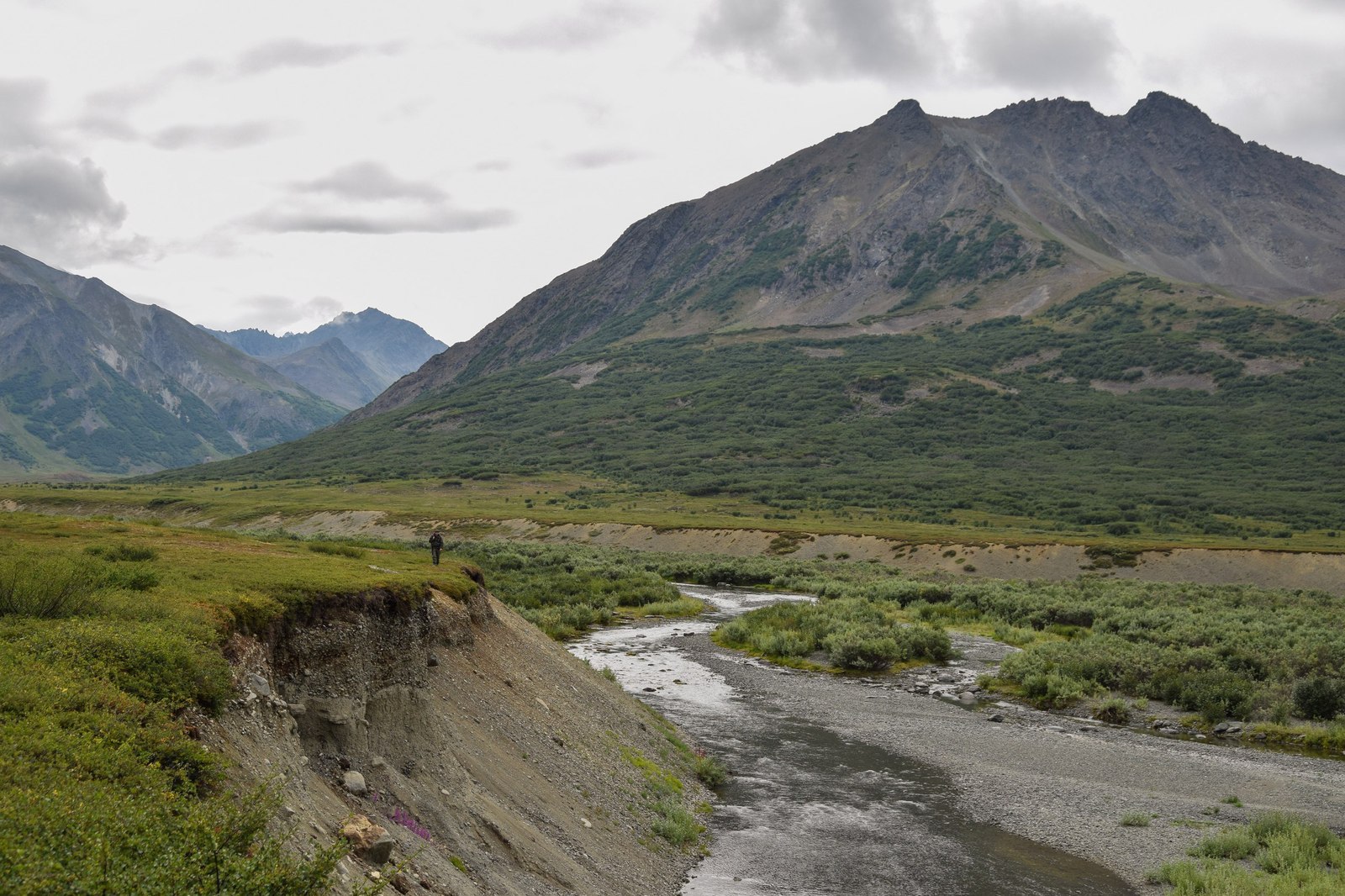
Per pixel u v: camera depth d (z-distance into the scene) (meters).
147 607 14.60
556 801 19.39
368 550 35.28
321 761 14.55
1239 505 165.12
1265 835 21.09
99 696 10.73
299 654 16.12
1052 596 69.62
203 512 173.88
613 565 91.75
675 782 24.61
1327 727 31.22
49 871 7.21
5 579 14.18
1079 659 41.00
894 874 19.27
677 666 43.47
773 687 39.47
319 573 20.47
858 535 118.69
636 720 28.95
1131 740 31.22
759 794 24.91
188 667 12.38
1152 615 54.72
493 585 65.12
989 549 105.44
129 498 194.50
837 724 33.22
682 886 18.17
